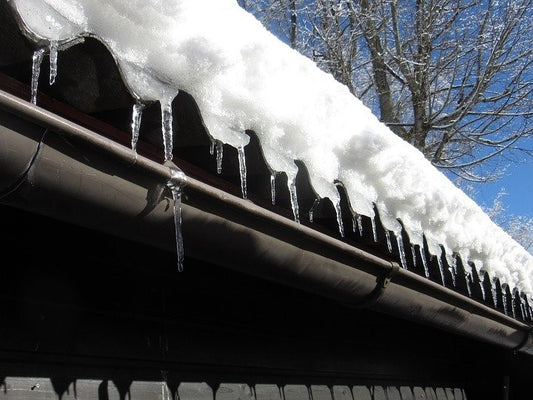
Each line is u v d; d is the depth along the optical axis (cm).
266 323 290
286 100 185
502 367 536
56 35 120
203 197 170
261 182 213
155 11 141
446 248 288
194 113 164
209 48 152
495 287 352
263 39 184
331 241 221
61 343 195
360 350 371
